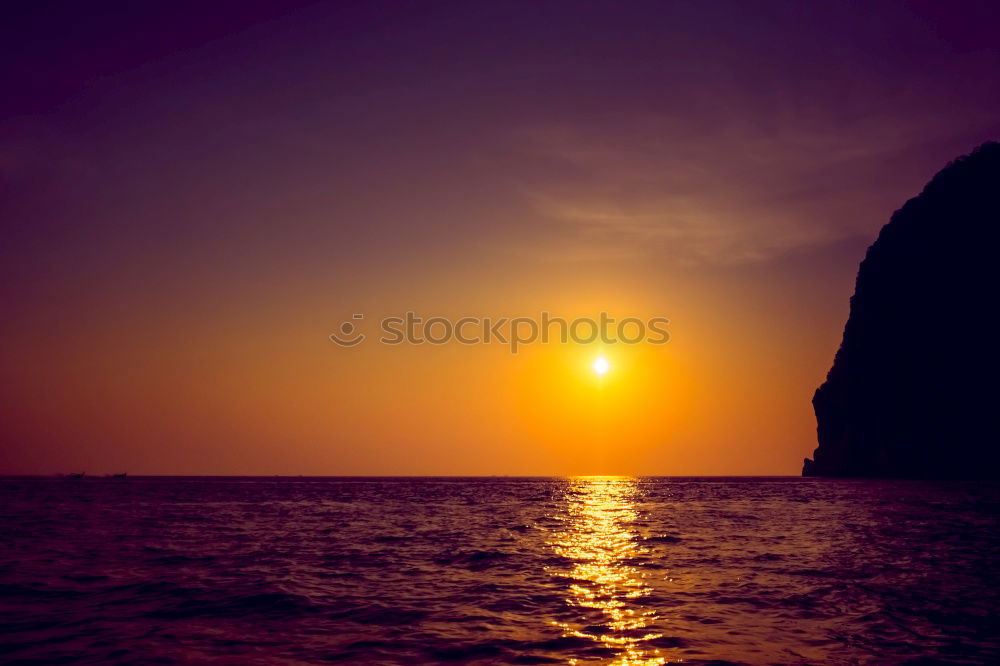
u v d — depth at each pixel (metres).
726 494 77.31
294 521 39.00
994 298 100.56
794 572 19.62
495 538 29.67
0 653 11.09
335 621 13.59
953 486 82.75
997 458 93.62
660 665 10.62
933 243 108.19
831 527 33.41
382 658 11.01
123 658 10.88
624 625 13.26
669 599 15.80
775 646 11.69
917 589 16.83
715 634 12.50
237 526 35.09
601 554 23.94
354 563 21.73
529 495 79.88
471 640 12.13
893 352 107.69
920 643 11.88
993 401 96.31
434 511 49.34
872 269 115.44
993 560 21.58
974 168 109.19
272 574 19.33
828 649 11.51
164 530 32.28
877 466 106.00
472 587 17.44
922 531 30.73
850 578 18.52
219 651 11.38
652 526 35.41
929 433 100.25
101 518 39.56
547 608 14.85
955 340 101.75
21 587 16.86
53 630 12.66
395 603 15.37
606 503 60.56
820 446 119.69
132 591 16.52
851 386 112.75
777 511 46.00
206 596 15.97
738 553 23.98
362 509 51.50
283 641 12.05
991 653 11.27
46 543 26.12
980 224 105.06
